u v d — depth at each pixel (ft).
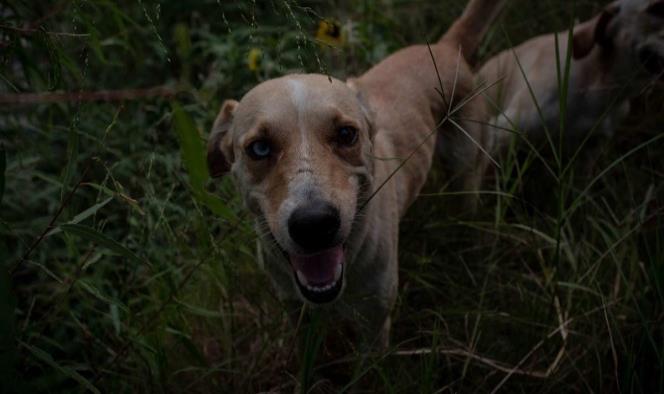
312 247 2.12
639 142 3.44
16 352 1.94
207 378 2.56
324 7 4.00
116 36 3.28
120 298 2.64
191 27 3.91
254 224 2.46
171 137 3.13
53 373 2.40
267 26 3.65
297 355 2.62
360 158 2.31
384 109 2.86
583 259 2.77
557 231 2.50
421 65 3.09
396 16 4.11
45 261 2.82
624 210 2.98
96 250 2.48
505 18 4.01
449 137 3.19
